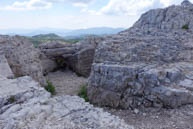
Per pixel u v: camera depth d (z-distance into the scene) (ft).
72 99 26.05
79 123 18.81
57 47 92.79
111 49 54.29
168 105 34.99
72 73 86.22
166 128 28.09
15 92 23.26
